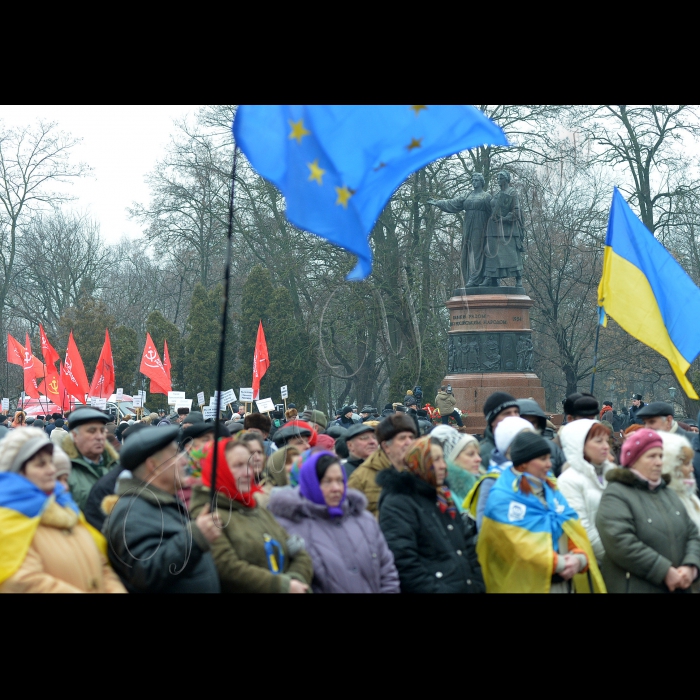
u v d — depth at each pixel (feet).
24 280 175.01
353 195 16.76
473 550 19.40
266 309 134.41
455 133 17.31
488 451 27.07
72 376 68.28
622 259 29.12
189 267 165.37
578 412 29.81
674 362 28.25
